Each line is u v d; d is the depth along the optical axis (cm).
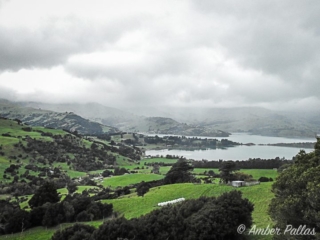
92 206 7994
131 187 13512
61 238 5103
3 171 17125
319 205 3078
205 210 5050
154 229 4853
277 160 18362
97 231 4766
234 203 5116
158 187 11000
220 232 4641
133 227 4784
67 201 8375
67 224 7488
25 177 16800
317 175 3375
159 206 7956
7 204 9925
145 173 19200
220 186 9481
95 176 19762
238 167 16588
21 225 7331
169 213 5238
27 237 6819
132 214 7662
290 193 3769
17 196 12762
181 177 12912
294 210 3425
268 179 11456
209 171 16538
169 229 4841
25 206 9994
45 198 9394
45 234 6906
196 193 8944
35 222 7638
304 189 3438
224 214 4872
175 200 8231
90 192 12925
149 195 9550
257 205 6900
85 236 4875
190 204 5550
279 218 3747
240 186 9312
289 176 3928
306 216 3172
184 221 4884
